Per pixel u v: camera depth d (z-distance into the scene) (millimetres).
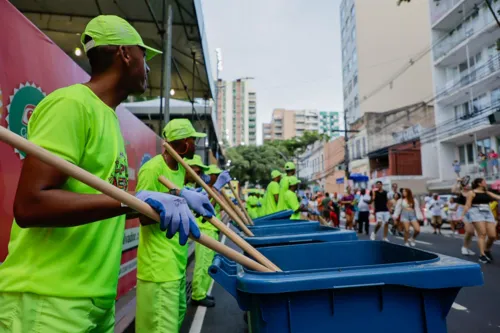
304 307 1532
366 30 39188
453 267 1571
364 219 12922
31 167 1076
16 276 1172
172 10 7434
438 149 24078
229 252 1550
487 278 5691
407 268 1577
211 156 14852
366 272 1542
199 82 11391
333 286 1506
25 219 1058
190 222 1295
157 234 2607
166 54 6938
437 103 24016
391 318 1566
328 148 46062
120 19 1426
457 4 20938
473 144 22094
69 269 1202
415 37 38438
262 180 41875
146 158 5590
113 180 1364
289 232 4082
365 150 33906
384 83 38312
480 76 19672
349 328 1543
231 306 4727
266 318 1521
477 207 7133
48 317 1154
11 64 2535
